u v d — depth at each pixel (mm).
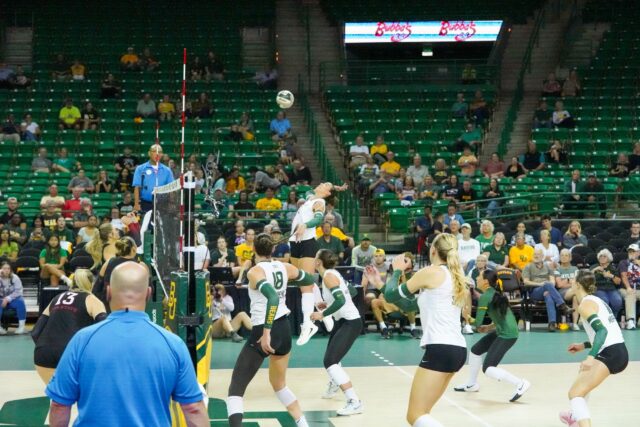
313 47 30750
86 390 4234
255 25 31203
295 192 20594
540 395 10742
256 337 8148
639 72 28625
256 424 9117
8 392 10852
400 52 34281
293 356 13820
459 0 31734
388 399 10477
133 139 25500
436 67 30500
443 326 7227
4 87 27906
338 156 25797
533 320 17984
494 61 30797
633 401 10391
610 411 9844
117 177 22812
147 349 4270
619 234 19781
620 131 25953
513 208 21500
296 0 31875
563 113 26219
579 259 17953
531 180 22844
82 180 22062
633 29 30062
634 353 13930
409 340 15516
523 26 31281
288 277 8531
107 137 25469
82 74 28500
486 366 10453
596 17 30531
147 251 9891
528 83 29531
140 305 4414
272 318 7863
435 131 25969
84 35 30359
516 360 13422
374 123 26578
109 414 4195
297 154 25062
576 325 16703
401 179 22281
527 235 18250
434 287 7219
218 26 31000
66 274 16719
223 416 9492
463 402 10359
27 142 24562
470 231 17578
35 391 10906
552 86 27797
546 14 31391
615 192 21484
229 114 26859
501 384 11500
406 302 7867
